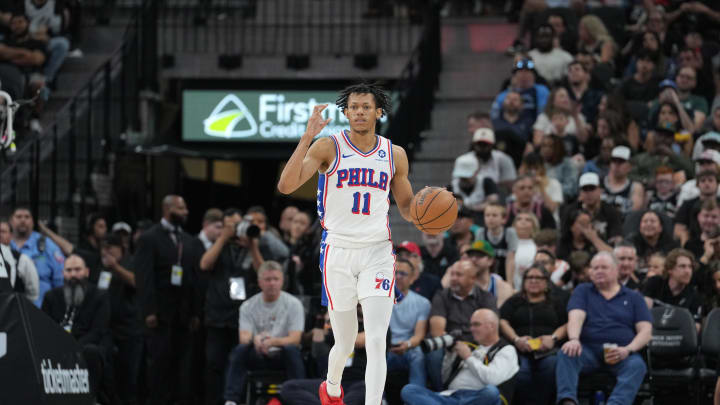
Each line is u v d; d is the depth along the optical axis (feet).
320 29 115.75
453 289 65.21
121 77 102.22
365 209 40.47
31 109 86.17
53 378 51.29
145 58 107.45
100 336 71.46
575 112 86.79
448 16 116.78
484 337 61.11
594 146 86.07
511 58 107.24
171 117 112.06
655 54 97.25
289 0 118.42
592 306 62.75
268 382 66.18
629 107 91.45
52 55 105.19
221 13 119.03
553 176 81.30
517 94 89.40
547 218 75.92
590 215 73.82
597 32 103.65
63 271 75.61
